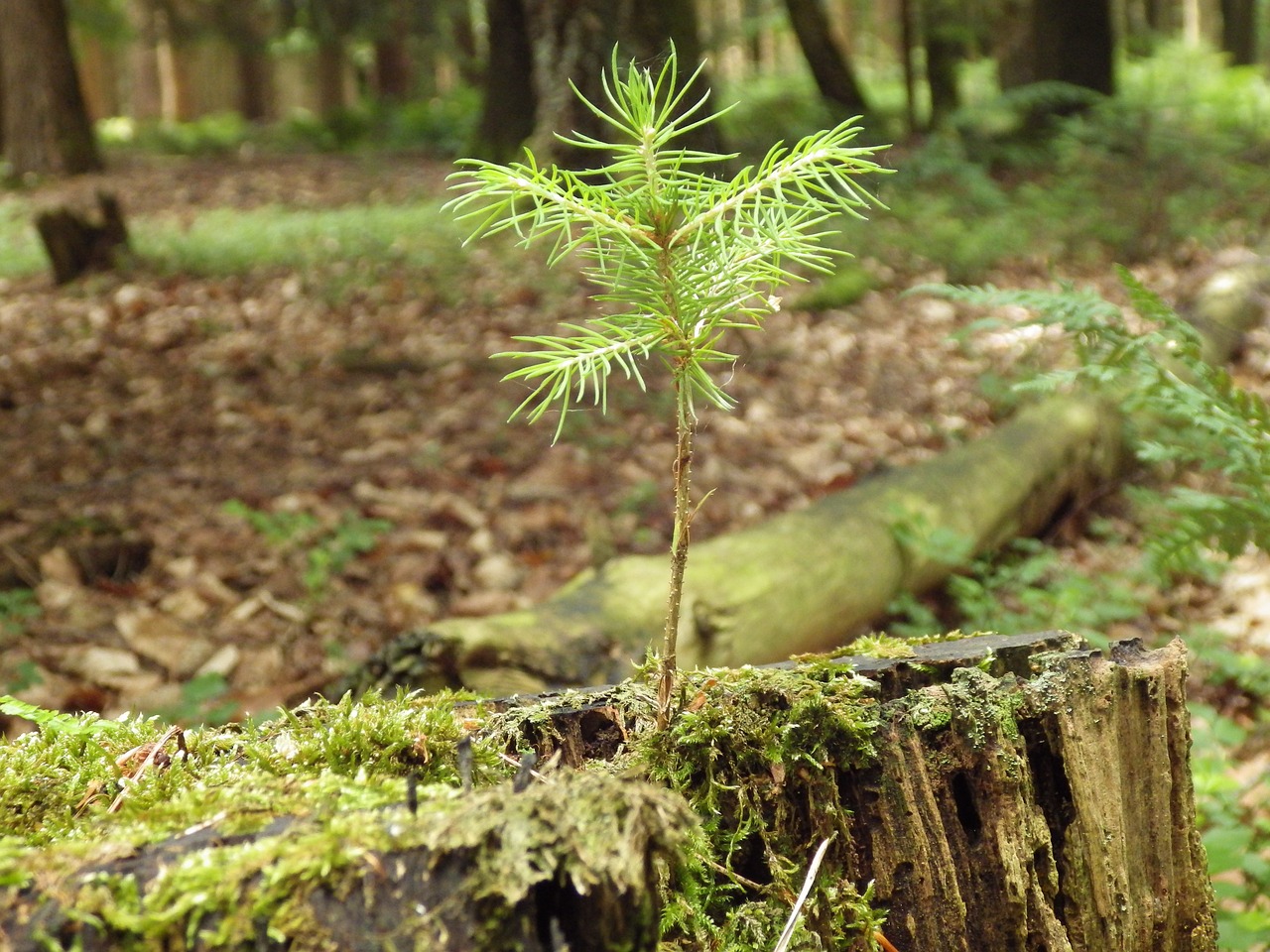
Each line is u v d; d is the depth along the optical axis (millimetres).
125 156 21578
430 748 1379
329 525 4758
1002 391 5867
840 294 7691
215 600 4203
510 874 999
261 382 6750
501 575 4449
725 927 1404
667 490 5164
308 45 24250
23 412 6367
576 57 8914
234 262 9500
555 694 1555
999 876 1501
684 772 1432
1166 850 1611
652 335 1212
